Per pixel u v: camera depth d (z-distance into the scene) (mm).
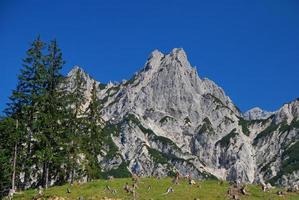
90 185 65000
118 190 61500
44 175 82812
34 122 84125
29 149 84250
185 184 66000
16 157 82938
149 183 66000
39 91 86188
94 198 57562
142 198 57438
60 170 88250
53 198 59125
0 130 82562
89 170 91375
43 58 87688
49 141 84000
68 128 90375
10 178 84688
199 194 59406
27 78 86250
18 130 81562
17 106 85000
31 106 84562
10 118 82312
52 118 86312
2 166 82125
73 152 89062
